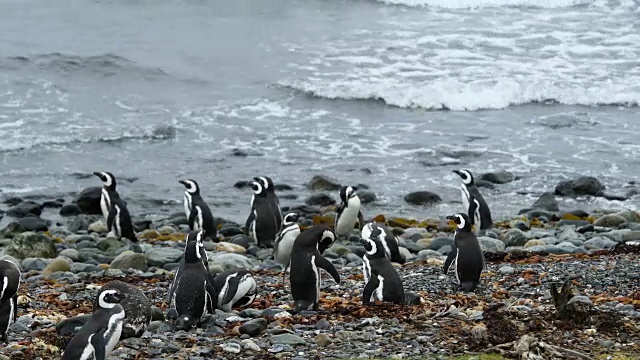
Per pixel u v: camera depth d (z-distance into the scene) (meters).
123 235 21.67
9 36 39.34
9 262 11.50
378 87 34.47
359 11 43.81
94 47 38.56
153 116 32.25
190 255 12.19
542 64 36.75
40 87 34.59
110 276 17.30
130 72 36.31
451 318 12.26
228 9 43.81
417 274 16.33
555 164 28.30
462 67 36.50
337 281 13.13
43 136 29.97
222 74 36.41
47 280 16.88
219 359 10.69
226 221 23.81
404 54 38.09
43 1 44.00
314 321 12.35
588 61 37.09
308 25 41.84
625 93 34.06
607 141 30.22
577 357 10.28
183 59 37.81
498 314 12.12
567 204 25.30
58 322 12.57
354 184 26.75
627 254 17.83
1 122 30.97
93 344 9.59
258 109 33.19
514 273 16.02
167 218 24.36
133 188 26.55
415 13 43.53
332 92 34.38
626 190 26.27
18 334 12.01
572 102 33.78
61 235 22.73
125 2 44.25
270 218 20.98
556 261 17.19
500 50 38.38
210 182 27.09
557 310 12.12
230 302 12.98
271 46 39.28
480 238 20.11
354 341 11.35
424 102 33.72
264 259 20.03
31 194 25.91
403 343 11.23
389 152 29.41
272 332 11.78
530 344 10.47
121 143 29.78
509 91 34.16
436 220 23.58
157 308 12.60
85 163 28.27
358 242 21.89
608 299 13.44
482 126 31.77
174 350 11.01
